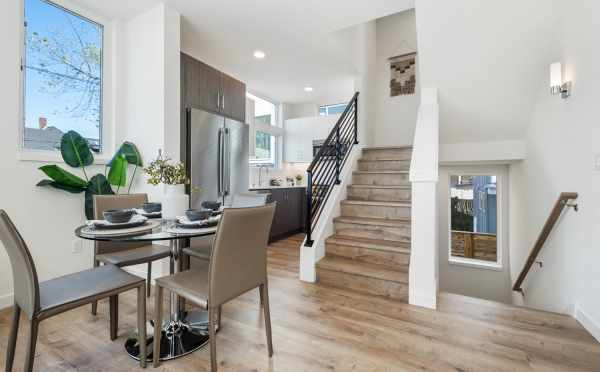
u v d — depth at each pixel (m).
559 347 1.77
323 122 5.87
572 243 2.21
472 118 3.34
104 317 2.12
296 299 2.46
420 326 2.02
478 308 2.29
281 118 6.33
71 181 2.42
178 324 1.97
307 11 2.83
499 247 4.14
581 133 2.10
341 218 3.36
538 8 2.37
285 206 5.14
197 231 1.57
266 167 5.75
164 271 2.80
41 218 2.41
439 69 3.03
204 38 3.35
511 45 2.64
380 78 5.20
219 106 3.79
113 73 2.89
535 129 2.99
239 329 1.98
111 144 2.90
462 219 4.48
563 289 2.35
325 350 1.74
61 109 2.57
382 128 5.18
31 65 2.38
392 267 2.75
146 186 2.83
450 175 4.42
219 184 3.59
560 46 2.38
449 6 2.55
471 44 2.74
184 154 3.22
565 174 2.35
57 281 1.54
